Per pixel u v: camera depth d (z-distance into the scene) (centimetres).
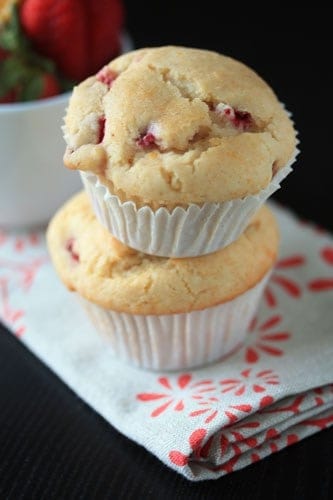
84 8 43
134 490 33
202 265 36
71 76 44
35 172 42
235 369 37
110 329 37
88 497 33
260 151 34
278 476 34
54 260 38
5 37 43
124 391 37
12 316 40
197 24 58
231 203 33
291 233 44
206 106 34
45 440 35
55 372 38
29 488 33
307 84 54
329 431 35
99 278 36
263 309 40
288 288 41
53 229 39
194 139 34
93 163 34
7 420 36
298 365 37
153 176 33
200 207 33
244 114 34
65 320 40
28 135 41
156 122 33
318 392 35
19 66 42
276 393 34
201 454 33
